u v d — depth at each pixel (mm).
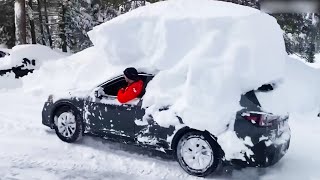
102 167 5812
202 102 5363
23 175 5355
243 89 5324
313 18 16203
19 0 19469
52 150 6453
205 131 5355
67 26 26594
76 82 7129
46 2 27234
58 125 6910
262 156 5055
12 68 13352
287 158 6336
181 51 6086
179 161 5633
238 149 5109
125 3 18641
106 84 6492
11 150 6387
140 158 6234
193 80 5516
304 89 9523
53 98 7004
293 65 10945
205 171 5402
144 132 5871
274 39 5836
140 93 6090
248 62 5348
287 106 5699
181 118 5504
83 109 6566
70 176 5406
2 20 27656
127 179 5391
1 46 28141
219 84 5344
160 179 5414
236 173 5660
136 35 6617
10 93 11891
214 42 5652
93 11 26781
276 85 5613
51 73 11188
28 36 28094
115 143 6906
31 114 9008
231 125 5180
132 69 6094
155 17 6445
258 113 5098
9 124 7969
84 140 6988
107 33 6930
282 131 5566
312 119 8695
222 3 6809
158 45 6254
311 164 6035
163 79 5895
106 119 6281
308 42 17578
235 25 5660
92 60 7398
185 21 6074
